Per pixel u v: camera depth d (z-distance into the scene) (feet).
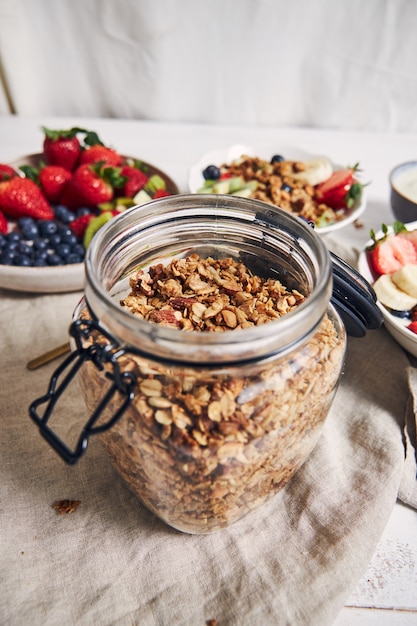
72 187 2.08
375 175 2.34
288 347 1.00
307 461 1.35
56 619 1.14
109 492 1.32
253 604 1.15
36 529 1.26
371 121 2.71
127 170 2.11
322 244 1.08
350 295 1.26
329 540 1.24
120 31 2.49
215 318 1.17
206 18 2.43
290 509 1.30
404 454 1.38
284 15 2.41
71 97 2.73
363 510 1.27
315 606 1.14
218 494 1.11
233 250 1.30
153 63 2.56
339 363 1.16
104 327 1.00
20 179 2.05
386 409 1.46
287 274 1.26
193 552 1.24
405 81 2.56
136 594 1.18
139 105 2.72
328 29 2.44
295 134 2.65
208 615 1.15
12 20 2.44
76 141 2.18
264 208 1.19
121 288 1.24
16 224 2.08
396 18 2.39
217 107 2.71
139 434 1.05
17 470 1.34
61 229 1.98
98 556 1.23
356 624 1.18
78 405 1.46
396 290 1.65
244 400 1.03
